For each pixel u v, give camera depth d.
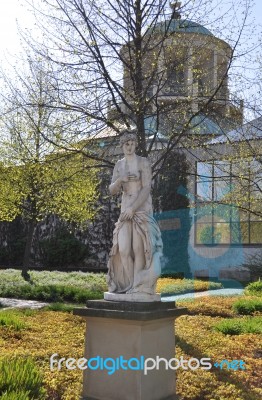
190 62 11.55
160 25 11.36
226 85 11.30
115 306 4.98
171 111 11.27
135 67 10.92
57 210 21.25
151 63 11.40
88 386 5.14
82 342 7.63
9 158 18.25
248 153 13.73
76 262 27.80
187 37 11.50
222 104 11.31
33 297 14.27
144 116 11.38
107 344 5.02
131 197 5.39
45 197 15.04
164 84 10.88
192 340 7.88
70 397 5.14
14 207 19.67
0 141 19.19
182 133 10.37
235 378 6.04
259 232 21.47
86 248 27.59
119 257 5.35
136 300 5.02
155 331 5.02
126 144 5.52
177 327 9.05
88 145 11.76
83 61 11.09
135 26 10.97
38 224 29.83
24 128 18.91
